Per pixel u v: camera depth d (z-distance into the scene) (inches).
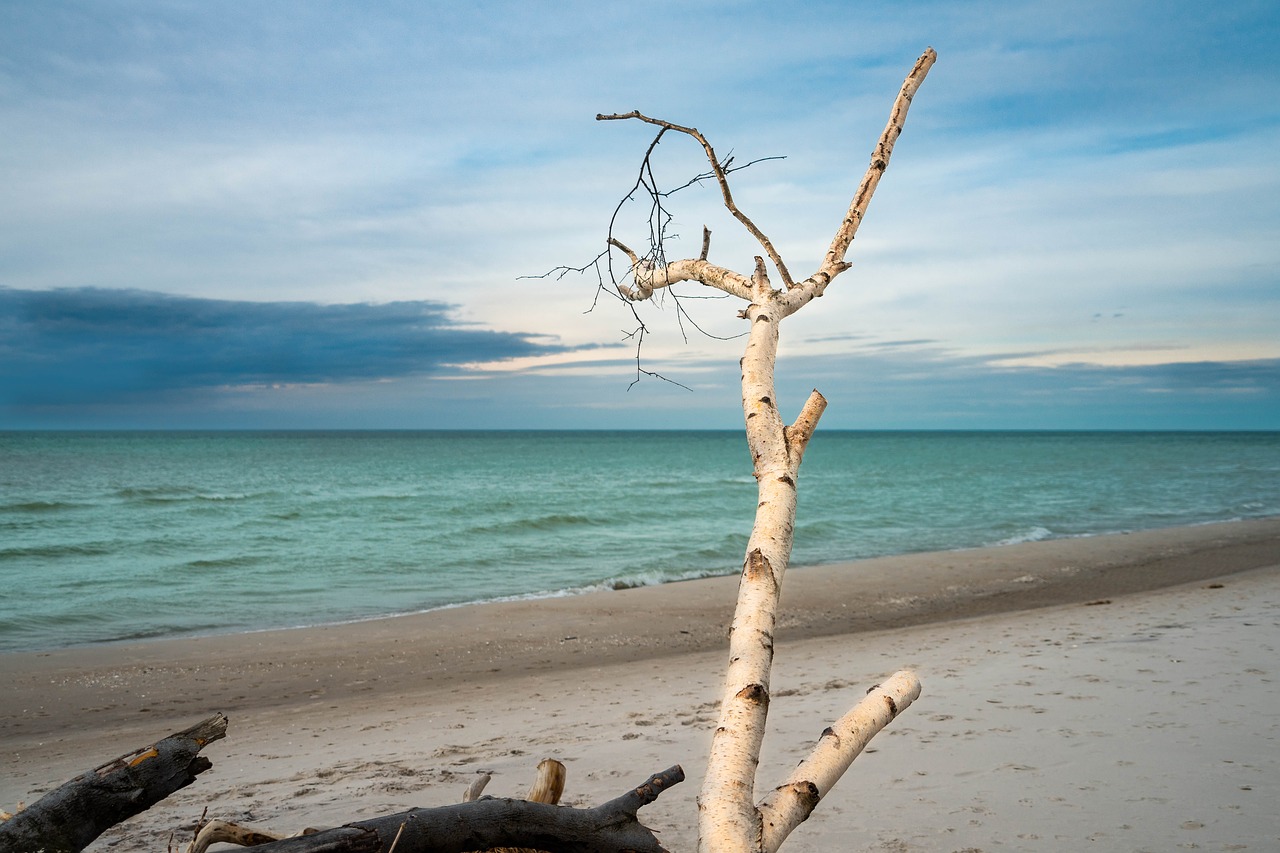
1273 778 163.0
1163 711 214.4
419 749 241.1
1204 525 947.3
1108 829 143.0
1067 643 334.6
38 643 458.3
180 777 81.0
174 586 630.5
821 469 2427.4
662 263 85.4
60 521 1000.2
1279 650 286.0
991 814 152.2
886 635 430.3
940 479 1942.7
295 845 75.1
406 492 1456.7
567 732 249.6
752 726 52.1
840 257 74.9
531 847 89.6
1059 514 1152.2
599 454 3742.6
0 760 266.7
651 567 718.5
